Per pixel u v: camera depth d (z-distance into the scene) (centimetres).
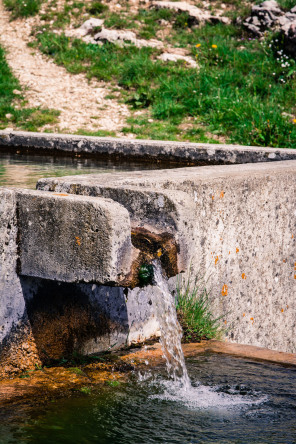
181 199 271
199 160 634
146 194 276
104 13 1462
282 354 317
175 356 299
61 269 244
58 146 718
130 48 1294
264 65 1169
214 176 352
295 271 445
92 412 229
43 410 227
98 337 296
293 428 225
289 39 1185
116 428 217
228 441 212
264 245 402
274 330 427
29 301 261
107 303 298
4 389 244
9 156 711
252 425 227
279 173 409
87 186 294
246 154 602
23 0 1509
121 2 1537
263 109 953
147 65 1178
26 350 264
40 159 683
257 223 392
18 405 230
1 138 754
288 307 443
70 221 240
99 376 268
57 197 244
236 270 378
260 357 310
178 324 311
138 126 978
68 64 1245
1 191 247
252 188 380
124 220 237
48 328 271
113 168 604
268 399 254
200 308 346
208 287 356
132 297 315
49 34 1366
